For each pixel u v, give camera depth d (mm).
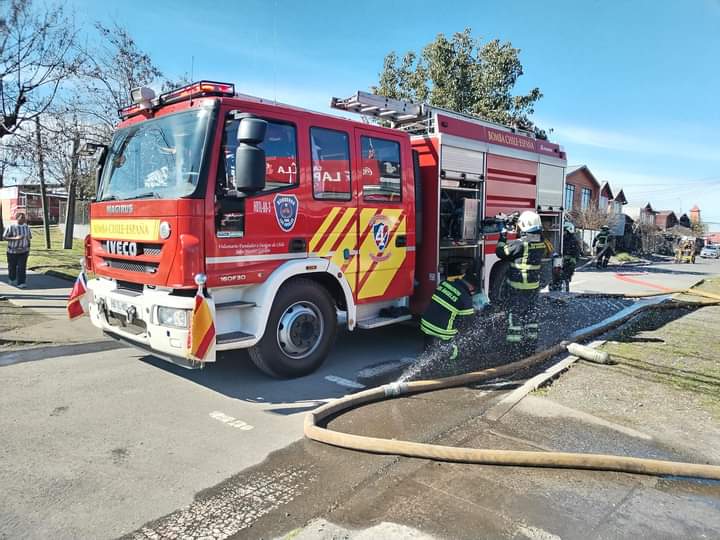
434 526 2842
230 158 4641
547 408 4547
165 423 4273
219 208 4543
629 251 35531
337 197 5508
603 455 3512
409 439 3930
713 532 2826
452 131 6922
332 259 5480
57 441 3910
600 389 5059
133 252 4887
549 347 6719
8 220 42406
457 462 3557
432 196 6680
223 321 4809
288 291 5180
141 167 5062
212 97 4637
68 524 2867
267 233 4895
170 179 4680
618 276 17844
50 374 5531
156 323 4543
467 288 5996
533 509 3012
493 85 19359
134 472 3451
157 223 4562
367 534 2775
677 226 60625
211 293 4641
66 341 6922
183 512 2996
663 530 2836
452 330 5844
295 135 5121
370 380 5492
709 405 4676
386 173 6074
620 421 4289
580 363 5965
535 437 3973
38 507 3027
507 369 5531
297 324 5270
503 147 7930
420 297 6789
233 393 5023
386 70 21109
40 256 17359
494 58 19266
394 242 6207
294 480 3352
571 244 11406
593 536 2768
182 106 4824
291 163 5086
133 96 5395
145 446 3840
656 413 4473
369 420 4297
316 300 5453
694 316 9203
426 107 6812
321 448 3811
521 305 6254
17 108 13812
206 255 4480
